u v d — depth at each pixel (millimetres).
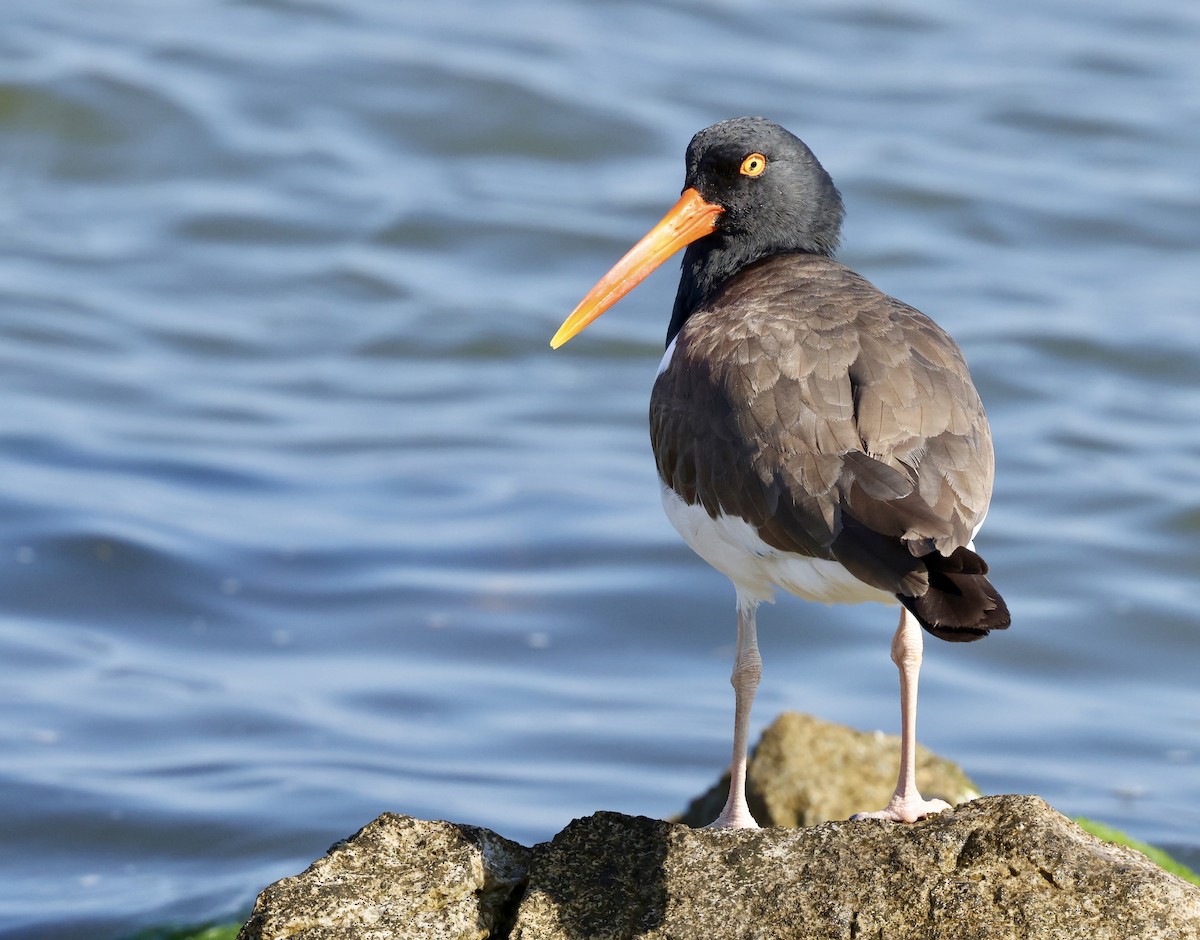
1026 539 18609
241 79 28406
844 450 7609
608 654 16375
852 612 17141
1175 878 6934
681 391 8438
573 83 28766
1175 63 31062
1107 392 21734
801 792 11664
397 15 31188
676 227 9914
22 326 22781
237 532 18312
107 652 16062
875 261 24828
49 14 30234
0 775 13883
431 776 14227
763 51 31062
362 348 23000
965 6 33375
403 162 27125
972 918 6910
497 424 21344
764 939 7051
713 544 8289
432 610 16984
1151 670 16406
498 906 7586
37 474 19234
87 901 12305
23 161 26734
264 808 13602
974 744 15000
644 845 7559
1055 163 27484
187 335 23062
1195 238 25547
